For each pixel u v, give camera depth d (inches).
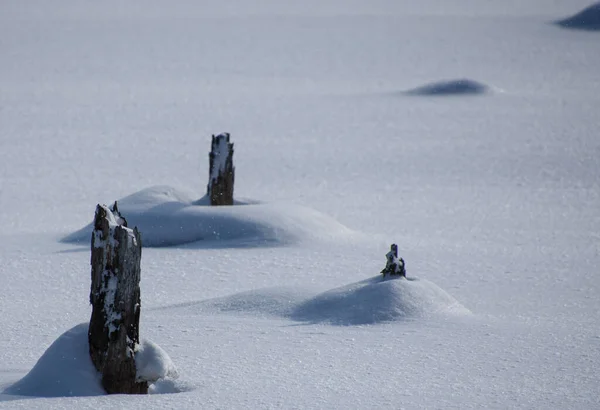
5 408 793.6
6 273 1616.6
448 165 3570.4
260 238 1895.9
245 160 3735.2
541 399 853.2
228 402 829.2
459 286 1551.4
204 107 5910.4
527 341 1092.5
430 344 1067.9
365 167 3548.2
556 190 2962.6
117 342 852.6
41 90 6904.5
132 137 4468.5
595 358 1013.8
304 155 3882.9
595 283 1590.8
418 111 5654.5
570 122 4987.7
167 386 882.1
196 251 1811.0
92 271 863.7
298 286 1314.0
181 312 1250.6
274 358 997.2
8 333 1157.1
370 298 1221.1
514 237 2133.4
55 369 856.9
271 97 6633.9
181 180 3262.8
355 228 2265.0
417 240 2064.5
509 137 4416.8
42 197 2787.9
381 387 888.3
